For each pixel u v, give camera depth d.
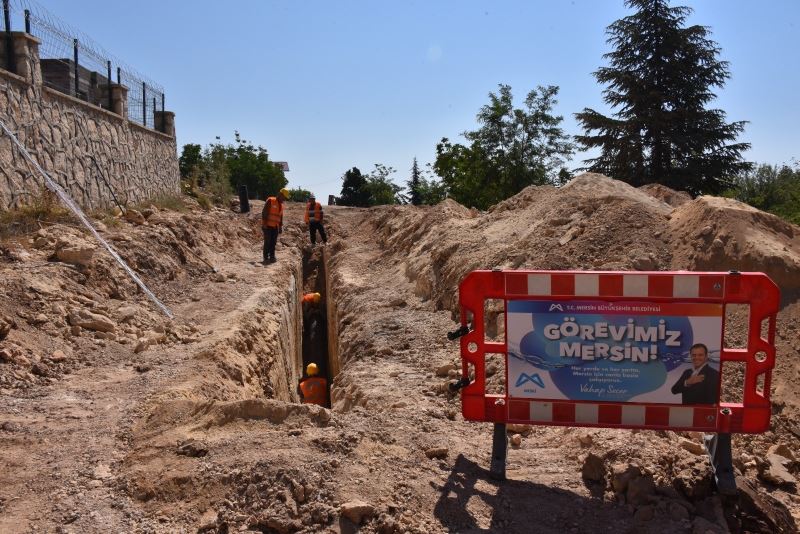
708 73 28.61
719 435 3.83
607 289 3.81
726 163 28.33
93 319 7.66
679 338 3.77
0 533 3.47
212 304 10.61
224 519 3.55
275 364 10.16
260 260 16.45
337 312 13.64
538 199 11.32
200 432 4.66
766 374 3.72
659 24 28.33
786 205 22.78
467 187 29.11
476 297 4.05
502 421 4.09
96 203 14.02
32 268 8.36
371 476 3.96
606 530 3.55
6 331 6.58
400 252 15.73
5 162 10.33
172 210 16.94
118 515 3.71
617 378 3.87
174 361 7.29
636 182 28.83
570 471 4.27
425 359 7.73
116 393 5.98
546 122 28.05
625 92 29.14
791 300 6.12
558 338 3.92
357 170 56.69
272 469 3.88
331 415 4.93
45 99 11.91
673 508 3.65
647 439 4.35
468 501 3.81
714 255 6.86
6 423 4.99
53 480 4.11
